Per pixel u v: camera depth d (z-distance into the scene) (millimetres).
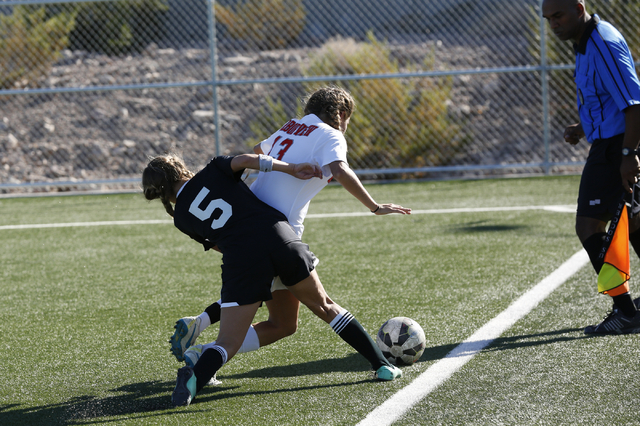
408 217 25812
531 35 45812
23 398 10305
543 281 15969
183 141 46469
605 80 11383
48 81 51938
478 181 34875
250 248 9492
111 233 24984
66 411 9719
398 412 9117
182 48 59750
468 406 9203
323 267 18594
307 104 10797
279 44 59375
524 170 40438
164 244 22609
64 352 12477
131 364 11711
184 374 9445
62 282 18047
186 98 51031
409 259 19016
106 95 51125
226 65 55156
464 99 47812
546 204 27250
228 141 46469
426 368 10789
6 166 43281
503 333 12406
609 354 10914
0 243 23906
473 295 15125
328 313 10258
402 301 14953
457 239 21391
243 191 9945
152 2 59281
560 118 42500
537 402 9203
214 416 9305
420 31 60938
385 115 39656
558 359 10844
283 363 11398
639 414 8648
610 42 11359
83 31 57688
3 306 15883
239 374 10969
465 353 11406
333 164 9828
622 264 11625
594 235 12047
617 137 11680
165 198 10312
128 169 43844
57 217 29328
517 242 20484
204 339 13156
